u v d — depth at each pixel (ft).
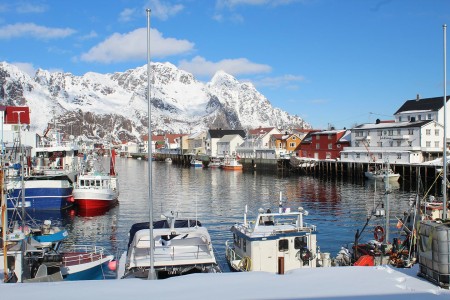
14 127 159.02
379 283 25.79
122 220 142.41
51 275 64.59
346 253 79.00
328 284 25.77
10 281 55.67
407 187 225.15
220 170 387.55
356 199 186.29
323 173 313.12
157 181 284.20
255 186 246.68
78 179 162.61
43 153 189.06
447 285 24.73
